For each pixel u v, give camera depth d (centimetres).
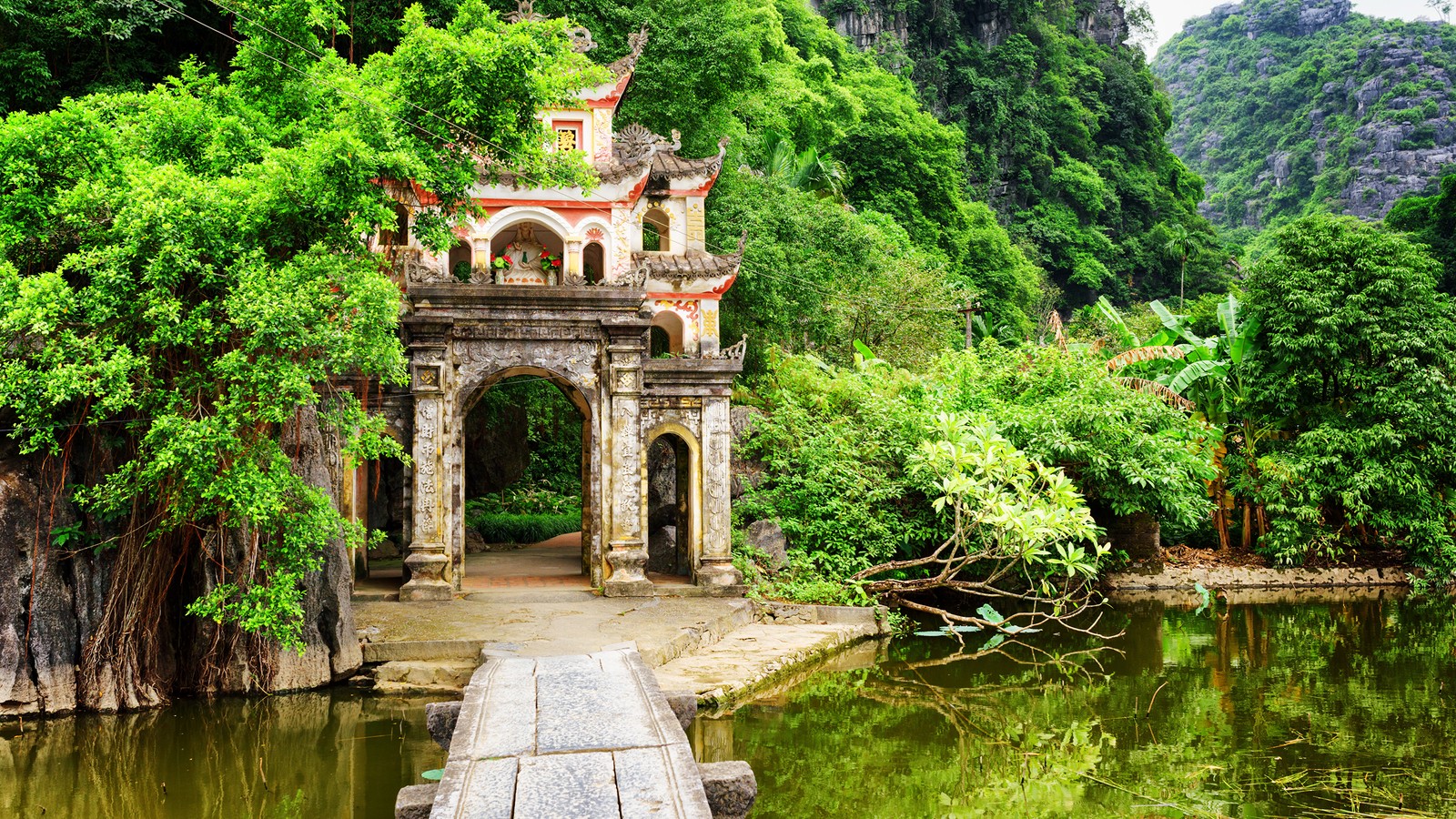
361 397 1628
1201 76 17062
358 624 1362
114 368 977
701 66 2478
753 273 2477
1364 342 2542
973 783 1002
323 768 969
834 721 1212
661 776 634
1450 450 2505
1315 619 2062
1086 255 8200
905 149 5706
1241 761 1064
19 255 1095
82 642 1115
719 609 1556
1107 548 1761
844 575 1886
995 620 1688
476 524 2536
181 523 1105
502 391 2789
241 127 1219
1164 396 2500
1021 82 9188
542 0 2394
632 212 1956
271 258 1138
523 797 601
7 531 1082
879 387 2309
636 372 1642
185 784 933
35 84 2042
